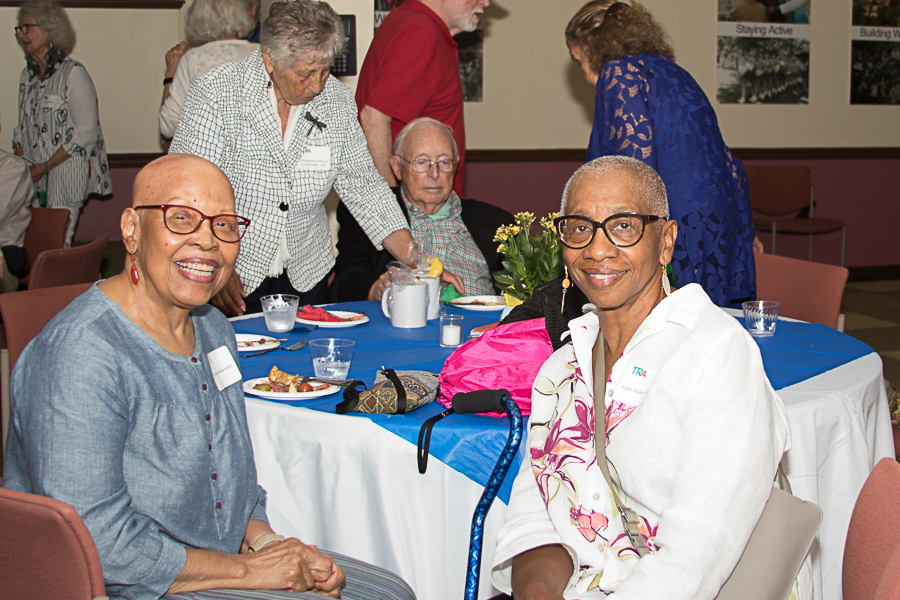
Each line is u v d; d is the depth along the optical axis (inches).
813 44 278.1
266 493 60.4
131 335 46.6
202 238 46.8
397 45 134.2
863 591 40.7
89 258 128.7
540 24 255.6
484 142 257.1
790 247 292.5
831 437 63.3
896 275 304.0
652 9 260.4
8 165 161.5
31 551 37.1
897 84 289.4
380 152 135.8
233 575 47.7
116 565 43.3
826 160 288.5
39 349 44.6
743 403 42.6
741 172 115.9
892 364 191.9
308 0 95.7
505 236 87.0
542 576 48.7
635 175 47.8
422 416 61.1
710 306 46.6
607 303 47.7
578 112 264.2
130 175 234.4
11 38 222.4
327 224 116.3
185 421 47.6
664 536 41.7
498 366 60.9
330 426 60.8
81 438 42.6
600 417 48.4
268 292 110.7
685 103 104.8
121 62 230.2
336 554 58.5
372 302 108.8
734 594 42.8
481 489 59.1
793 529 43.0
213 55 140.3
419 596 60.3
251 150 101.4
